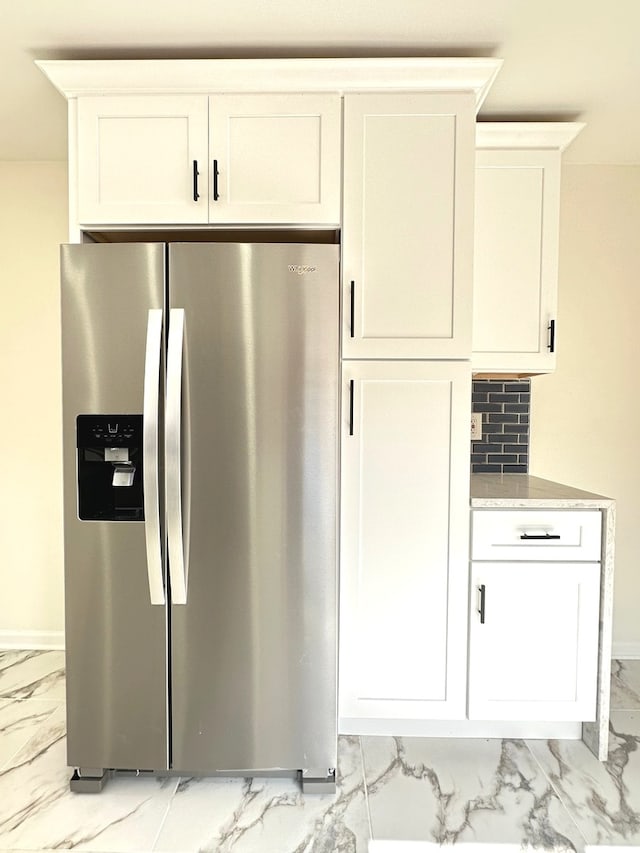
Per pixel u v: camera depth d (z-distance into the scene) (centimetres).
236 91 193
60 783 189
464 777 192
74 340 177
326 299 176
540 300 230
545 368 230
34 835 165
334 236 214
